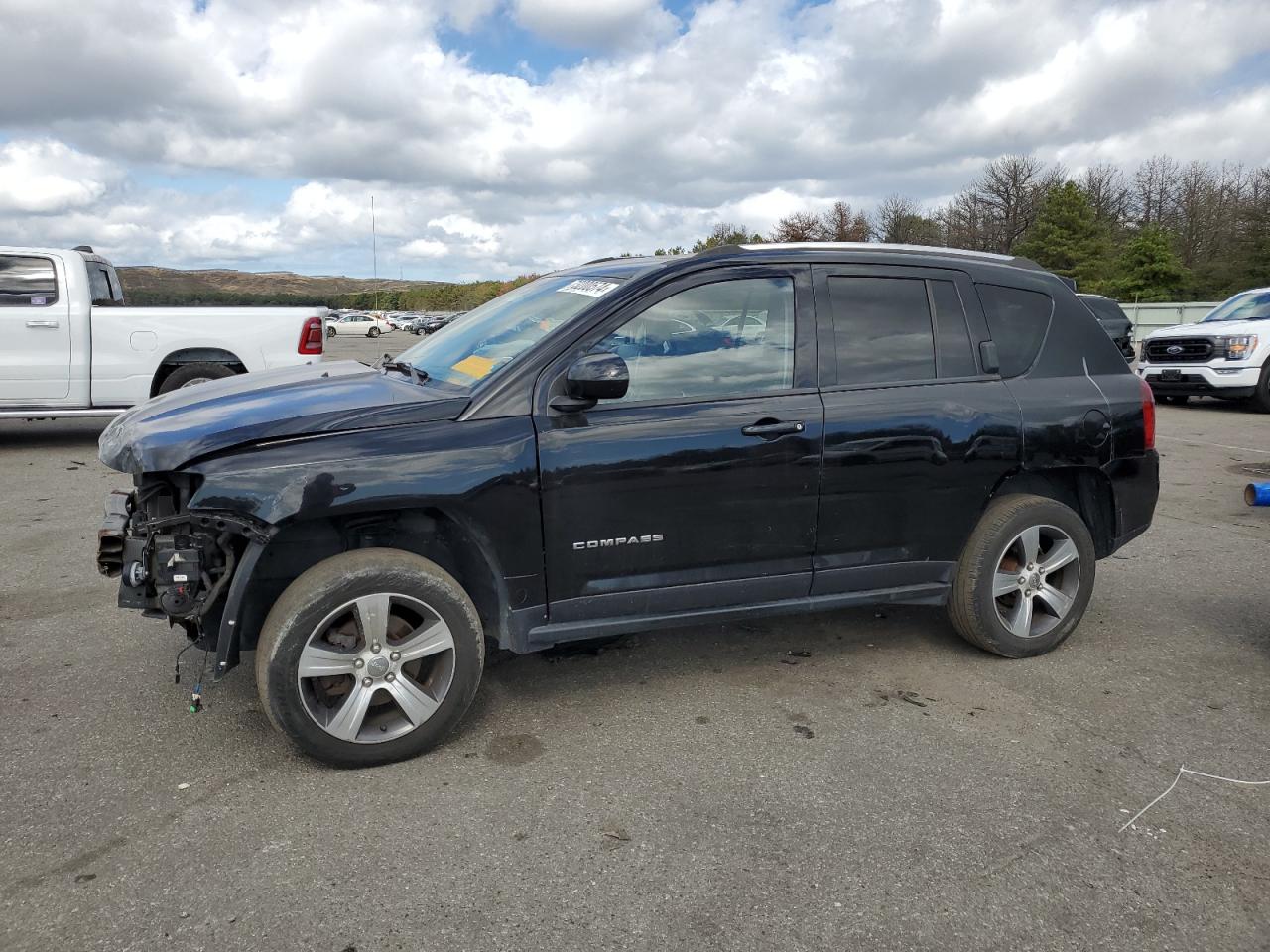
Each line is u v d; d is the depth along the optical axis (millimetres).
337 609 3188
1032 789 3232
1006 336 4289
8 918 2486
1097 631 4816
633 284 3691
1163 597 5371
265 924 2482
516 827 2961
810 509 3848
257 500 3084
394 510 3352
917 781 3275
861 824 3004
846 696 3979
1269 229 46688
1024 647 4352
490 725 3676
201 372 9719
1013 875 2752
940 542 4141
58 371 9281
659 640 4602
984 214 63594
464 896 2615
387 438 3273
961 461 4059
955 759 3443
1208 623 4949
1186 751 3527
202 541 3221
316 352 10031
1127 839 2943
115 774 3250
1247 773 3369
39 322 9164
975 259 4363
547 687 4035
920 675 4211
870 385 3953
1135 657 4457
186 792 3135
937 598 4246
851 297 4008
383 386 3764
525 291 4492
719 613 3816
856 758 3441
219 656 3152
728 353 3771
